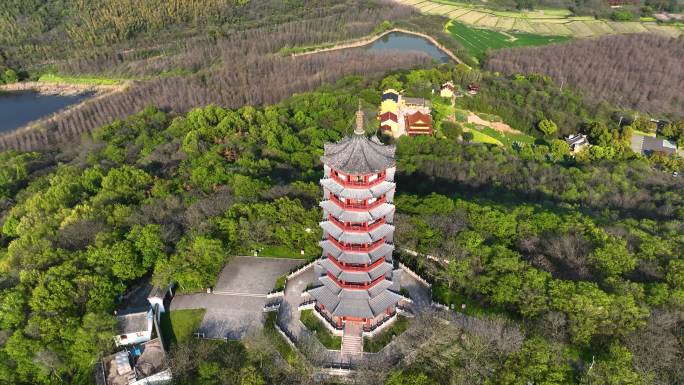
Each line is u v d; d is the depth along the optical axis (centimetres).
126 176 12438
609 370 7344
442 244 9838
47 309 8138
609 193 13562
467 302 9206
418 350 8131
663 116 19838
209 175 12444
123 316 8412
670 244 10012
